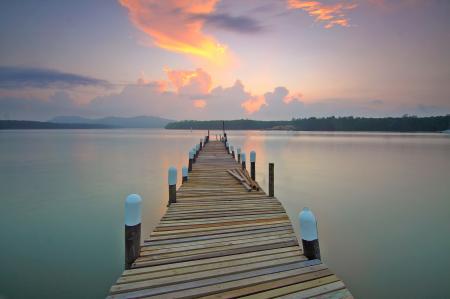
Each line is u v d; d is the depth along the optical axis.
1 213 9.50
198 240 4.37
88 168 19.30
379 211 9.82
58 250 6.73
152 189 13.12
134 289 3.00
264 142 50.72
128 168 19.42
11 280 5.40
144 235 7.73
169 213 5.77
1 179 15.38
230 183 8.81
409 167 19.78
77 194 12.12
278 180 15.22
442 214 9.44
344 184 14.23
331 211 9.83
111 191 12.67
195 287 3.04
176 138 69.06
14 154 28.33
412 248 6.84
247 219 5.43
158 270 3.40
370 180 15.17
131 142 50.84
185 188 8.09
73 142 50.03
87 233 7.84
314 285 3.09
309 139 63.28
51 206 10.33
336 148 36.44
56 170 18.38
